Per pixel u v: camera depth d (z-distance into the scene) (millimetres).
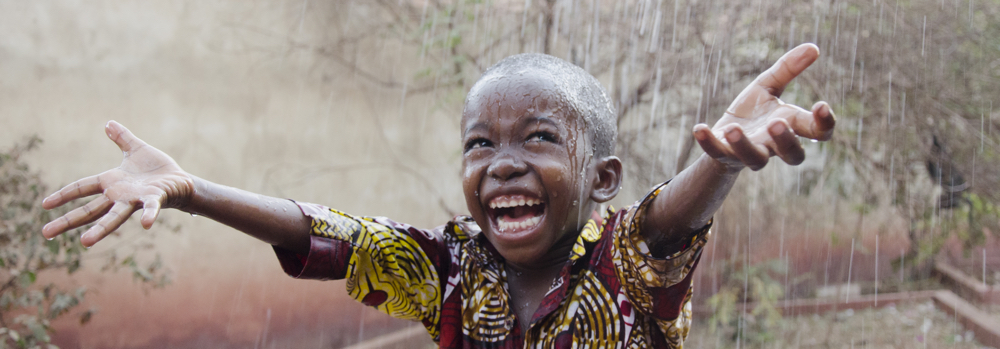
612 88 5512
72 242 5090
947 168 5852
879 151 5785
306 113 7957
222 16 7547
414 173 7727
